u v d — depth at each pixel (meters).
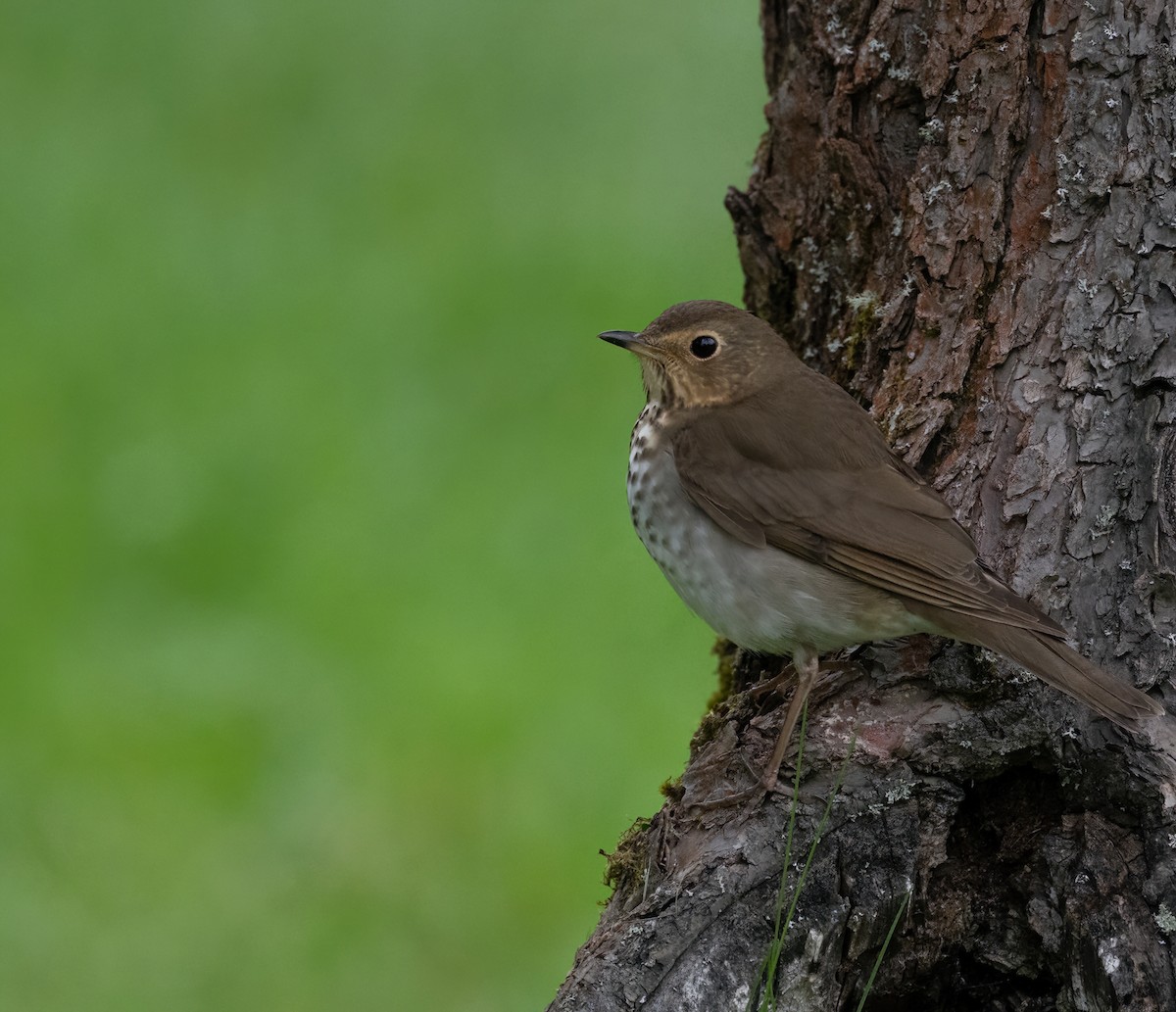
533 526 14.35
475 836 12.20
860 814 7.18
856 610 7.73
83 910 11.73
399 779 12.54
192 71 20.16
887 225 8.79
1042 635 7.14
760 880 7.03
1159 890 6.82
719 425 8.22
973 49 8.45
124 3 21.16
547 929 11.73
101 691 13.27
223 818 12.36
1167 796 7.00
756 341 8.47
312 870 12.01
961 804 7.35
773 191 9.22
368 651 13.48
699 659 13.18
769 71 9.47
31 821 12.33
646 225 17.55
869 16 8.76
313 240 17.52
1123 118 8.18
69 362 15.96
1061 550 7.68
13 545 14.30
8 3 21.17
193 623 13.84
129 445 15.25
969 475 7.99
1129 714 6.86
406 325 16.38
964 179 8.41
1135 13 8.21
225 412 15.45
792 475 7.95
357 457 15.07
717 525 8.10
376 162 18.67
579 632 13.50
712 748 7.82
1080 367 7.96
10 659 13.54
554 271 16.97
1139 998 6.63
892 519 7.73
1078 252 8.14
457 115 19.38
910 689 7.53
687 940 6.89
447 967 11.52
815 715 7.54
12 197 18.12
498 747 12.72
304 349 16.25
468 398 15.65
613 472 14.84
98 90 19.88
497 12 20.97
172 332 16.44
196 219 17.97
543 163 18.47
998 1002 7.21
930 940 7.18
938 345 8.35
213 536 14.35
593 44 20.33
